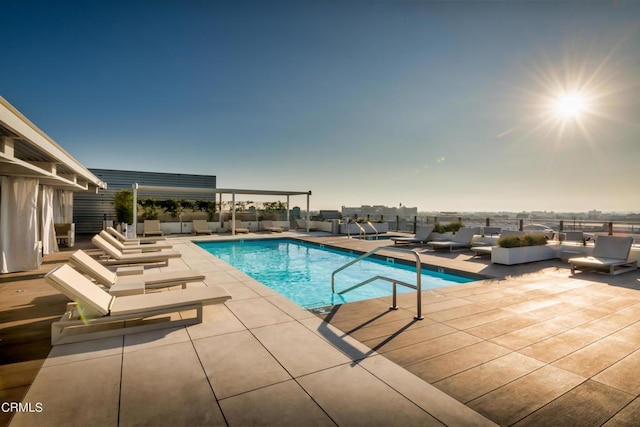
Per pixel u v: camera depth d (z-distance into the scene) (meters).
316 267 10.30
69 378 2.72
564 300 5.12
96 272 4.80
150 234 16.23
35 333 3.78
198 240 14.58
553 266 8.16
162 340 3.54
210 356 3.15
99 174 20.31
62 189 12.77
